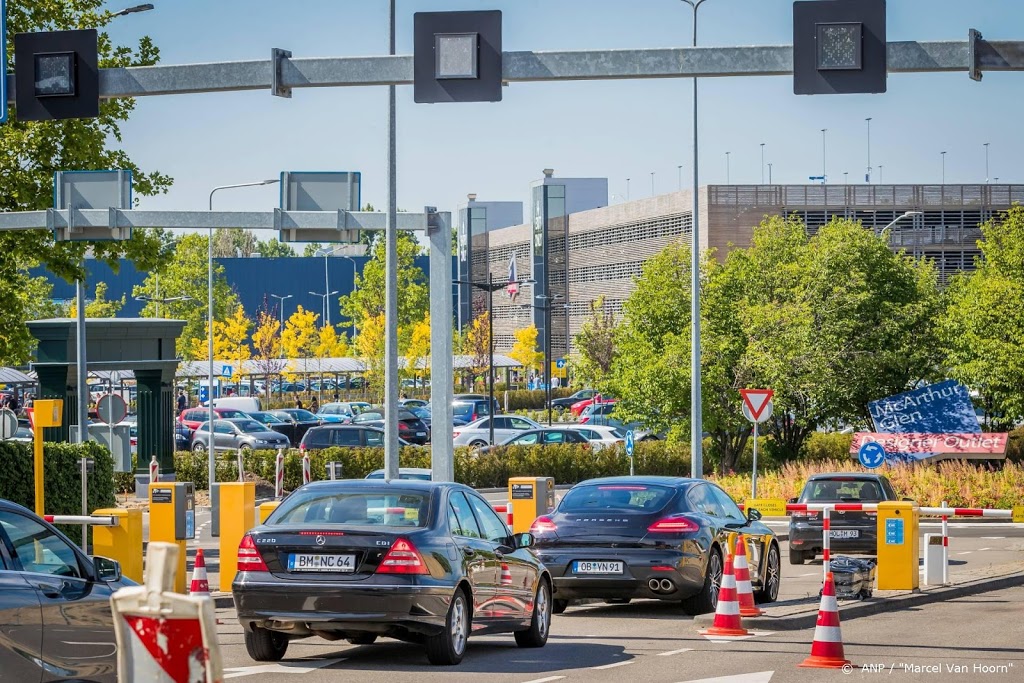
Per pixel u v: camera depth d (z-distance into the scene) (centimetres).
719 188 11931
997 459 5934
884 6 1839
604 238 14850
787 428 6962
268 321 14075
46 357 5250
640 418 6562
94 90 1989
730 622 2128
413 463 6438
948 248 12125
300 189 2983
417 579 1703
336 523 1764
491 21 1912
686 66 1894
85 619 1411
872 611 2481
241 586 1723
